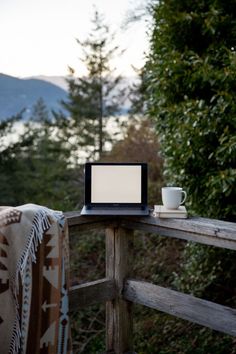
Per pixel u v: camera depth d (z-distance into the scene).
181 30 2.87
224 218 2.70
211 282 2.90
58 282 1.57
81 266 4.64
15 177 8.40
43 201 7.74
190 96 2.85
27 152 8.71
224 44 2.68
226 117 2.48
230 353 2.63
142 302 1.91
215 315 1.63
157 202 4.51
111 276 2.01
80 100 8.52
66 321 1.63
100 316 3.83
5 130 8.40
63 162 8.51
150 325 3.30
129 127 6.12
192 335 2.99
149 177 4.94
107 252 2.02
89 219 1.81
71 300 1.82
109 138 8.18
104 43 7.87
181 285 3.16
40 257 1.54
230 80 2.46
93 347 3.43
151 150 5.16
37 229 1.52
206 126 2.54
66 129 8.73
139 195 1.85
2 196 8.23
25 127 8.73
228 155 2.43
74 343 3.56
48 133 8.87
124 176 1.86
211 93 2.75
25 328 1.50
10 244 1.48
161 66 2.87
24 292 1.50
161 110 2.99
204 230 1.58
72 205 6.43
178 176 2.86
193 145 2.65
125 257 1.98
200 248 2.97
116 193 1.86
